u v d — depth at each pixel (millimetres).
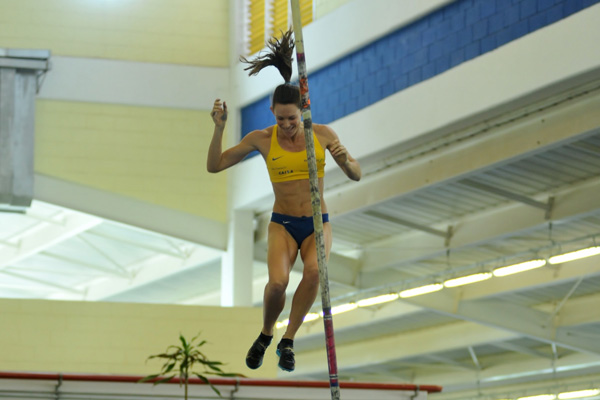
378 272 26781
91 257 30625
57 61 22969
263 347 7469
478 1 17672
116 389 12695
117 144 23094
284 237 7336
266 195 22531
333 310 27281
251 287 23266
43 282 33375
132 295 32531
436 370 35906
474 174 18719
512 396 34844
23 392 12352
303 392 13320
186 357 9438
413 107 18594
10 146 21484
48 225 28156
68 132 22766
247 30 23984
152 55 23719
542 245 23828
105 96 23172
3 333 20875
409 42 19172
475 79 17297
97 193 22734
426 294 26531
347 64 20750
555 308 27781
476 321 26891
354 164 7223
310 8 22156
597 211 19922
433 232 23281
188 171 23531
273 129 7375
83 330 21297
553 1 16219
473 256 25359
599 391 31906
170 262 28766
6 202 21484
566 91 16344
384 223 24062
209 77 23969
